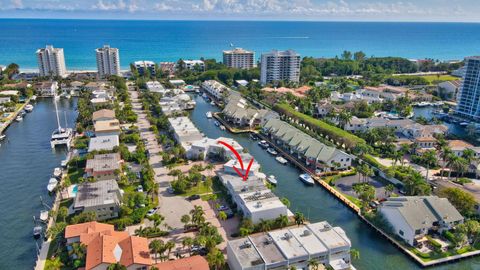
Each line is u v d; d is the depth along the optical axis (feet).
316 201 458.09
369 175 498.28
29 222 402.93
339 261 332.60
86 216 375.66
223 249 351.46
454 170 499.92
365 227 405.18
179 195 454.40
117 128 651.66
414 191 445.37
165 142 618.85
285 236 344.90
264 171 543.39
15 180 500.74
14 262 339.77
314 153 545.85
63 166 531.50
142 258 309.63
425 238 370.12
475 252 356.38
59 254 337.31
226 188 465.06
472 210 407.03
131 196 422.00
